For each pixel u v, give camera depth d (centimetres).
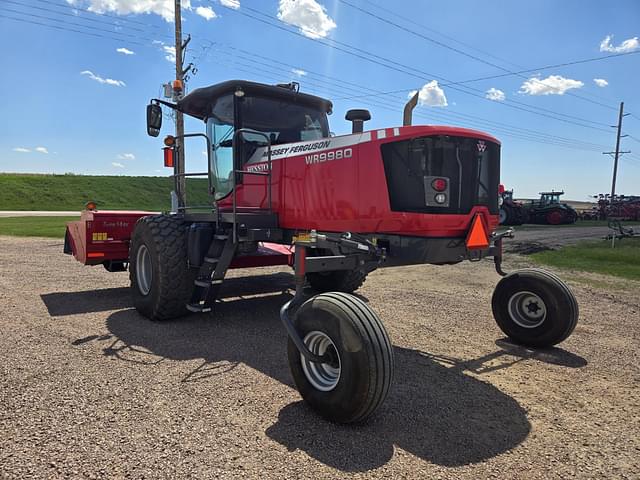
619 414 281
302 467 216
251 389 304
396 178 345
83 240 584
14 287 627
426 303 574
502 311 425
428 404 290
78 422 253
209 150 520
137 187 4312
